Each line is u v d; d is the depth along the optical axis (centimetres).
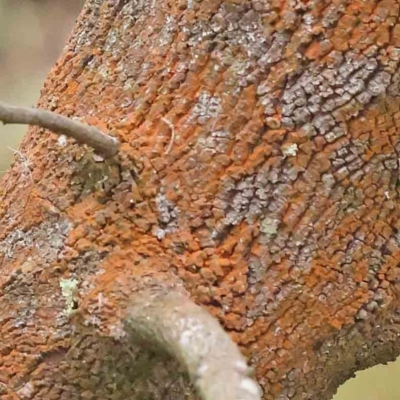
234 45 139
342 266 141
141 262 139
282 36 139
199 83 140
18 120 134
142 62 142
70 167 142
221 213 140
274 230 140
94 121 142
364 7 138
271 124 139
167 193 140
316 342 142
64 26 330
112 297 138
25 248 144
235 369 129
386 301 141
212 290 139
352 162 139
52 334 142
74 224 141
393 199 141
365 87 138
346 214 140
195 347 131
